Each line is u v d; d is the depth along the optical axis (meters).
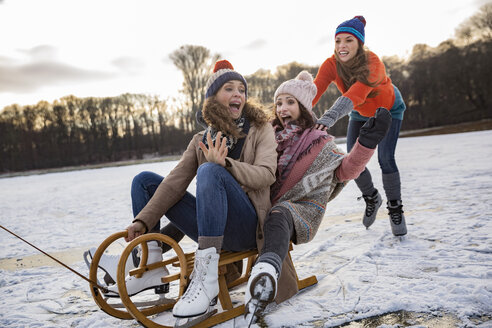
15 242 4.91
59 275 3.25
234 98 2.17
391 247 3.01
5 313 2.40
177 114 50.59
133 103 52.19
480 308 1.85
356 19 3.09
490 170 6.99
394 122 3.29
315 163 2.16
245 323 1.91
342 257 2.91
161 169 19.94
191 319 1.84
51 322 2.20
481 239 2.93
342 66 3.14
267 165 1.99
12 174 44.22
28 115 51.75
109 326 2.07
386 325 1.75
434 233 3.25
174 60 48.09
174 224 2.16
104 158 51.75
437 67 48.44
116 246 4.27
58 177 25.31
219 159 1.86
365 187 3.56
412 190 5.77
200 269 1.76
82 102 52.09
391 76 51.03
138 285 2.00
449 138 23.14
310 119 2.36
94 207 7.92
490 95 45.72
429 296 2.01
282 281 2.08
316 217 2.08
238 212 1.91
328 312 1.97
